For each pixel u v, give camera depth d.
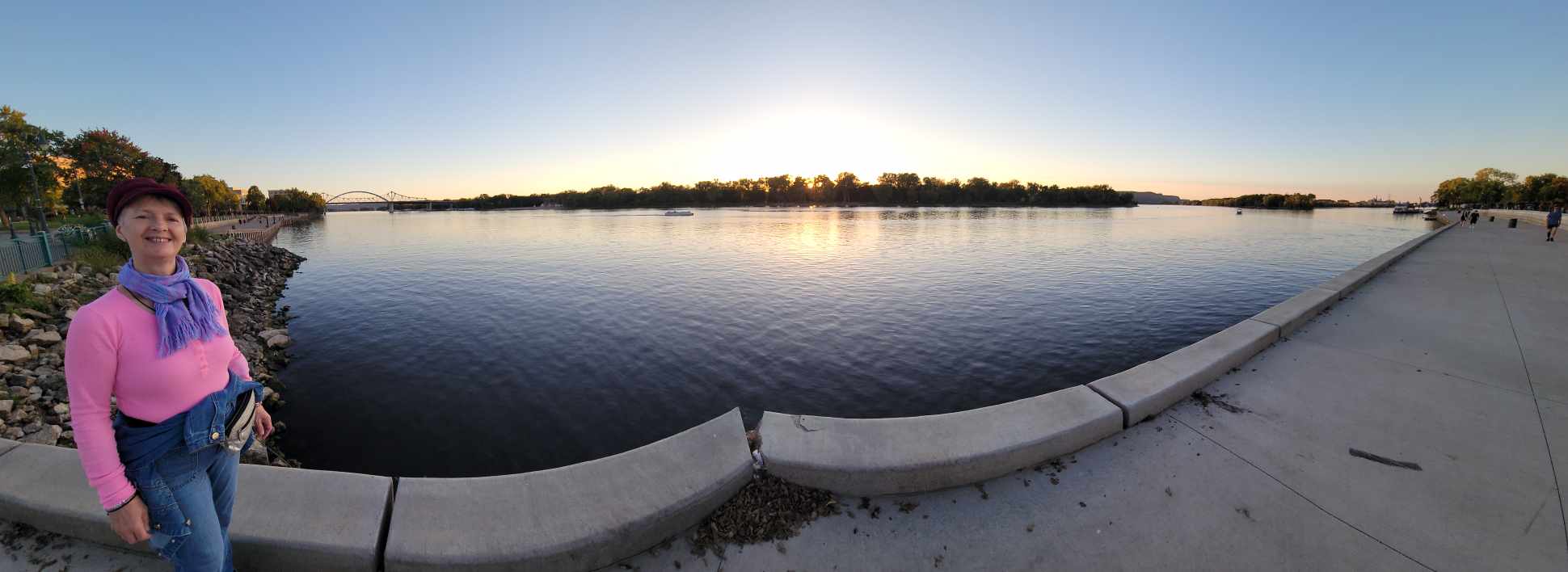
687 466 2.78
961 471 2.95
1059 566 2.42
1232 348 4.74
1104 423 3.42
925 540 2.58
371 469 6.96
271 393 8.88
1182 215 112.00
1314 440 3.47
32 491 2.51
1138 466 3.17
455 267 26.75
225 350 2.00
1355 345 5.39
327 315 15.53
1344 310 6.96
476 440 7.77
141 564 2.34
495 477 2.66
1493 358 4.99
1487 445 3.38
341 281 22.39
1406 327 6.08
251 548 2.26
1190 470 3.12
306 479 2.57
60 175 31.98
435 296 18.50
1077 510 2.79
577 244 41.06
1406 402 4.03
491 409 8.77
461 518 2.41
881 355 11.45
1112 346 12.03
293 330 13.84
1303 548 2.50
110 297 1.73
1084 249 34.91
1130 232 53.44
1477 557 2.41
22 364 7.56
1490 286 8.95
